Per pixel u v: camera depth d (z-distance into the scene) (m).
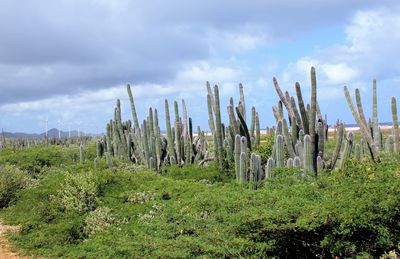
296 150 13.07
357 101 12.95
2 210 14.90
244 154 12.89
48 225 12.12
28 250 10.69
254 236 7.56
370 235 7.27
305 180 9.55
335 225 7.16
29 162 22.98
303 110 13.17
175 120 19.66
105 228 11.20
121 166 18.27
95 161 18.48
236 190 10.61
